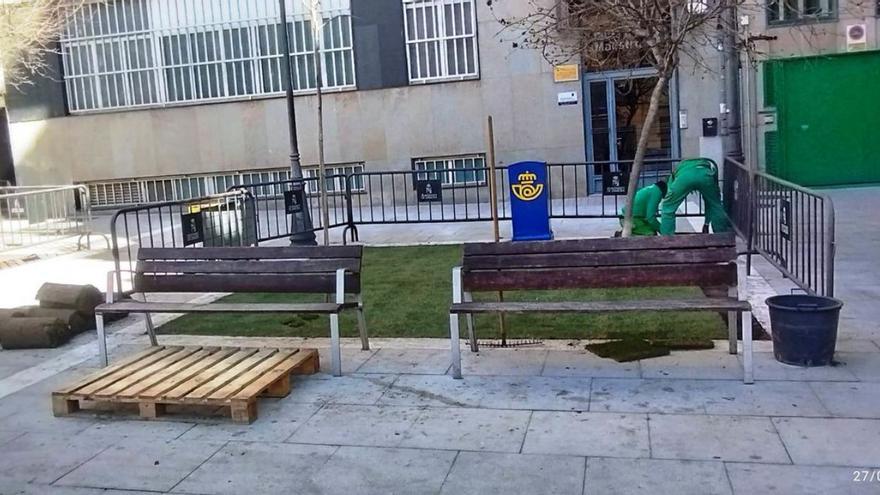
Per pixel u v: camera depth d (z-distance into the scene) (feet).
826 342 19.16
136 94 63.21
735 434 15.75
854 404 16.89
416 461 15.38
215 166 61.98
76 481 15.29
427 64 57.82
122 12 62.44
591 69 56.13
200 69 61.67
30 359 23.63
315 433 16.94
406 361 21.34
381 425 17.20
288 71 40.45
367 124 58.95
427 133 58.13
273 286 21.76
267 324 26.13
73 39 63.31
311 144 60.23
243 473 15.26
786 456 14.71
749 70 54.19
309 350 20.84
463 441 16.16
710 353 20.63
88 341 25.22
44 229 45.70
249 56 60.64
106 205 64.59
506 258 20.66
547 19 45.50
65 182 65.05
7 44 52.37
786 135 55.52
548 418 17.07
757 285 28.04
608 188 40.01
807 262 27.04
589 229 42.78
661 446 15.42
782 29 54.08
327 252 21.77
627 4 24.82
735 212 33.63
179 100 62.39
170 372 19.48
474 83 56.85
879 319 23.06
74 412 18.74
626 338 22.21
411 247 40.01
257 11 60.08
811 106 55.06
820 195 22.97
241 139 61.16
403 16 57.52
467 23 56.90
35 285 35.78
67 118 64.18
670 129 55.77
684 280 19.70
